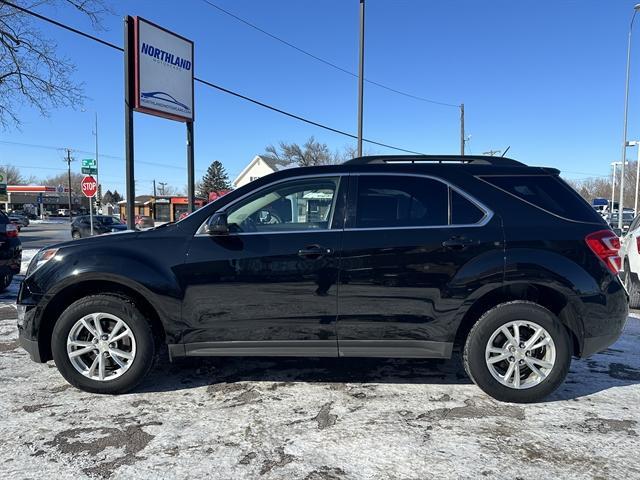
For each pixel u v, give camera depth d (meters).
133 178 10.97
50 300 3.84
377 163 4.04
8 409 3.66
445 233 3.77
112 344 3.87
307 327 3.78
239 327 3.79
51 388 4.06
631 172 63.69
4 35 17.28
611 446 3.15
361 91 17.28
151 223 32.75
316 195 3.93
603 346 3.79
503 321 3.73
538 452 3.07
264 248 3.77
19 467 2.88
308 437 3.25
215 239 3.82
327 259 3.74
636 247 7.47
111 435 3.27
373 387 4.14
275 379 4.30
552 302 3.93
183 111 12.39
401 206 3.88
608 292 3.74
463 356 3.90
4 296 8.22
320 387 4.13
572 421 3.50
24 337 3.91
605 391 4.08
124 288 3.97
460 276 3.70
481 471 2.86
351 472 2.85
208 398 3.88
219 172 96.38
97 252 3.81
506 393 3.76
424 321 3.74
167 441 3.20
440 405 3.77
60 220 75.62
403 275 3.72
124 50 10.80
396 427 3.40
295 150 51.78
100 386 3.87
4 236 8.05
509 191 3.89
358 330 3.77
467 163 4.05
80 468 2.88
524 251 3.71
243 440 3.21
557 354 3.71
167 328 3.78
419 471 2.86
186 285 3.76
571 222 3.82
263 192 3.96
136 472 2.84
